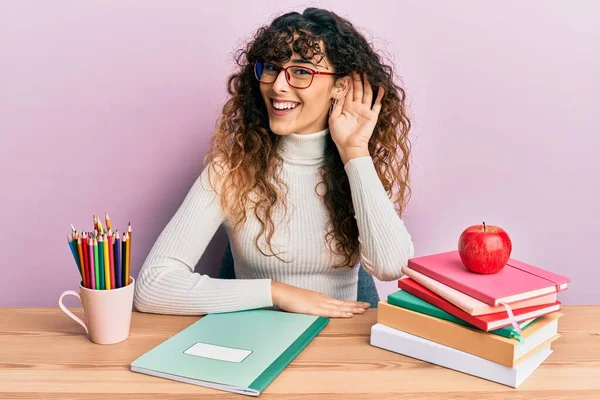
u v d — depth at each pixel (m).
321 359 1.05
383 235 1.47
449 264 1.14
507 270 1.11
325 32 1.46
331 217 1.56
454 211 1.92
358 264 1.68
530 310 1.01
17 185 1.84
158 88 1.80
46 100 1.79
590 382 0.98
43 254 1.89
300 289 1.30
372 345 1.11
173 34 1.77
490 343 0.97
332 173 1.57
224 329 1.16
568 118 1.87
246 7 1.77
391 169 1.68
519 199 1.91
